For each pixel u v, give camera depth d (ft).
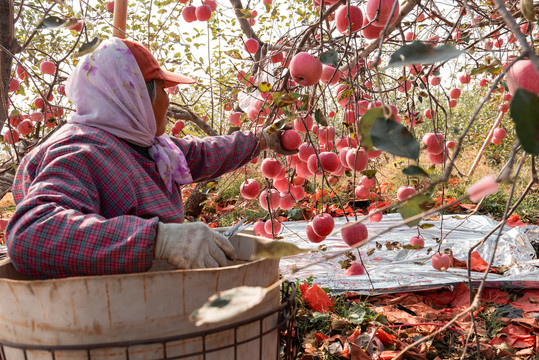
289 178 6.38
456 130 6.46
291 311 4.20
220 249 3.75
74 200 3.70
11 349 3.14
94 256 3.34
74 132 4.37
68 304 2.92
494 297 8.87
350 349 6.72
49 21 3.23
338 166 5.28
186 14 7.88
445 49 2.25
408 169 2.37
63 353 2.96
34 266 3.40
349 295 8.96
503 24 4.88
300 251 2.25
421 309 8.49
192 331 3.14
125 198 4.26
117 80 4.60
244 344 3.46
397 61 2.29
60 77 10.89
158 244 3.51
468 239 11.98
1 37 8.67
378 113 2.48
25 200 3.58
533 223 14.37
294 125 5.82
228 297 2.13
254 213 15.60
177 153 5.41
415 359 6.87
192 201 12.99
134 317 2.97
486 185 1.89
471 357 6.95
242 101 7.41
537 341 7.22
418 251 11.16
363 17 4.46
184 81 5.35
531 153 1.78
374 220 5.98
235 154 6.00
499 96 10.30
